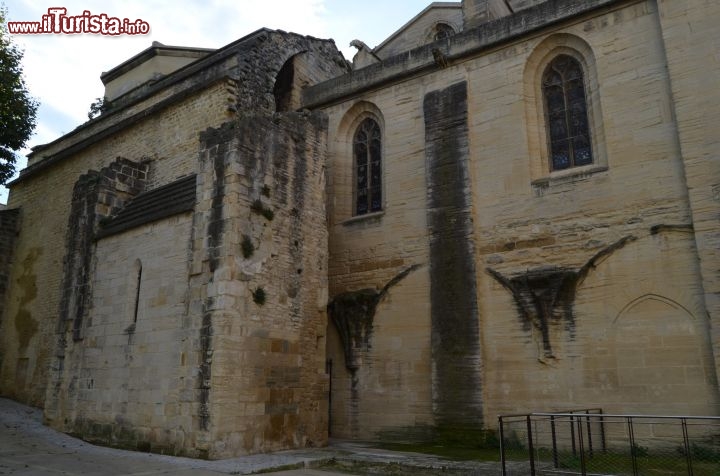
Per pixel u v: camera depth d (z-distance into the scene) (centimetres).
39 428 1719
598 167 1552
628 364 1411
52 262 2530
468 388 1584
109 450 1422
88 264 1766
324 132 1777
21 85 2300
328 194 2088
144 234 1606
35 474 1091
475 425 1548
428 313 1755
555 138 1688
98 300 1684
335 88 2147
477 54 1828
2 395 2552
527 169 1659
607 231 1501
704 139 1391
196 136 1925
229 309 1358
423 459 1312
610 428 1402
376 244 1923
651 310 1407
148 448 1387
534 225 1614
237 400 1339
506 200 1675
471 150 1766
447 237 1728
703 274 1330
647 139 1491
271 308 1475
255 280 1441
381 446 1603
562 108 1695
